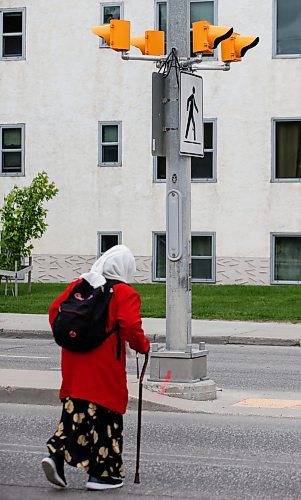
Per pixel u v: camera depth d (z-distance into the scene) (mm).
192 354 12156
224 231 32688
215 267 32750
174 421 11086
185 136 12234
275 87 32312
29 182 34438
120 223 33656
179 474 8625
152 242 33375
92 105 33875
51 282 34094
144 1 33500
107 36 12414
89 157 33906
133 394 11969
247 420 11180
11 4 34594
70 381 7688
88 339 7531
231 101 32594
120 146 33625
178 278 12227
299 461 9180
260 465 9000
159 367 12250
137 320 7578
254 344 20266
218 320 23562
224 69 12688
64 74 34125
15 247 29156
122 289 7645
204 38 12188
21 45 34562
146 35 12555
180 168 12273
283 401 12430
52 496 7812
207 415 11461
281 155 32344
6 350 18750
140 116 33469
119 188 33688
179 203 12211
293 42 32219
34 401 12039
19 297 28406
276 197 32344
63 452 7695
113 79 33688
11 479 8375
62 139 34156
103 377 7637
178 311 12227
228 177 32656
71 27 34062
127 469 8797
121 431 7891
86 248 33969
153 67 33375
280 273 32438
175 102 12281
